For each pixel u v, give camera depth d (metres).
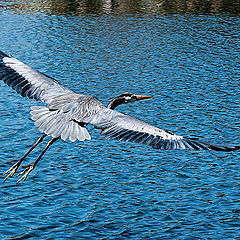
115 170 20.08
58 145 22.59
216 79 33.91
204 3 66.19
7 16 55.03
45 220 15.95
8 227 15.45
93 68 35.88
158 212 16.72
